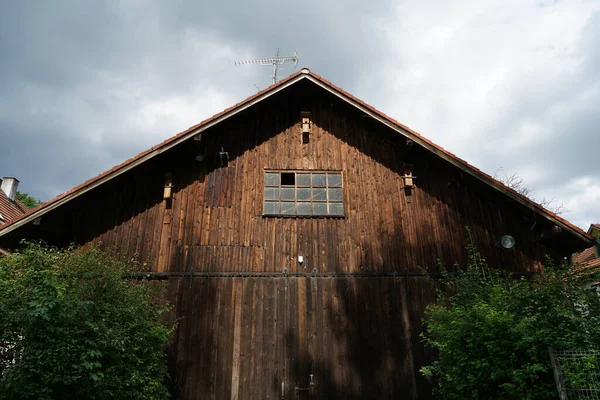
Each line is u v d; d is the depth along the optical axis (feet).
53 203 29.09
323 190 33.12
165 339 25.49
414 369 28.45
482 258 31.71
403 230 32.09
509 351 20.45
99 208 31.91
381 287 30.30
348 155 34.32
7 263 23.57
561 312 20.24
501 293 23.68
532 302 21.88
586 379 18.37
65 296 20.83
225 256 30.58
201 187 32.55
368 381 28.02
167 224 31.42
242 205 32.14
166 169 32.81
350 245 31.37
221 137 34.12
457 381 21.91
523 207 31.48
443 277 30.86
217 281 29.89
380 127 34.86
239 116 34.09
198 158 33.12
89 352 19.89
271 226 31.60
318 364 28.17
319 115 35.65
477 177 30.96
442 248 31.81
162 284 29.63
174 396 27.14
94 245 30.81
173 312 28.99
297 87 35.19
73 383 19.94
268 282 29.96
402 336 29.14
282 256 30.76
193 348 28.22
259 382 27.61
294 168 33.63
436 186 33.71
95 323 21.38
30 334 19.51
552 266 26.71
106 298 23.56
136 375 22.53
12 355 20.71
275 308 29.32
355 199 32.86
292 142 34.47
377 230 31.96
